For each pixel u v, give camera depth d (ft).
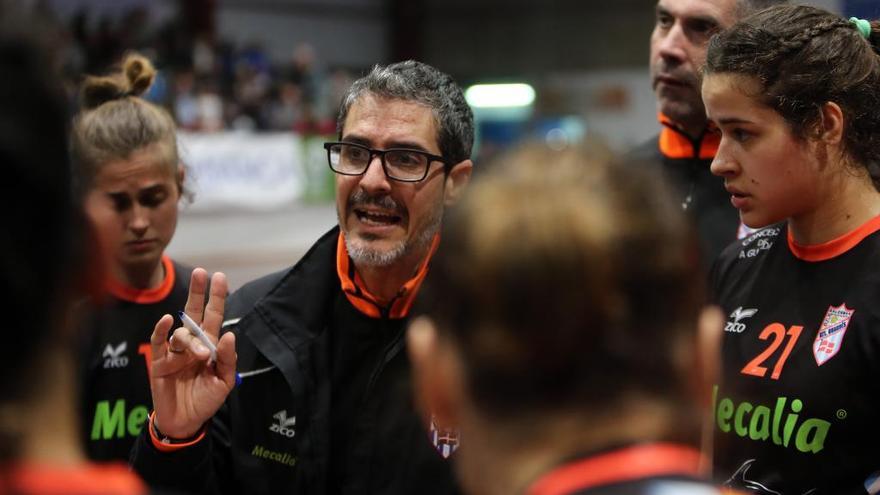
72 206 3.32
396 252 8.10
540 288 3.42
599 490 3.37
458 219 3.68
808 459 7.43
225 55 64.69
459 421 3.84
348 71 90.53
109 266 3.62
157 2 72.02
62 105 3.28
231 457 8.24
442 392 3.87
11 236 3.13
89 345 9.96
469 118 8.61
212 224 52.31
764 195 7.68
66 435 3.30
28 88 3.17
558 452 3.53
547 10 90.58
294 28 86.02
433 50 95.50
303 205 56.90
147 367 10.29
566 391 3.52
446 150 8.34
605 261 3.47
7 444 3.13
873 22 8.25
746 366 8.02
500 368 3.51
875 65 7.61
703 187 11.29
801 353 7.63
